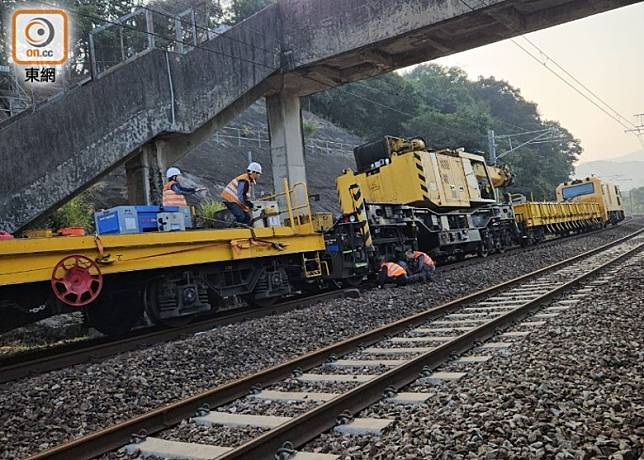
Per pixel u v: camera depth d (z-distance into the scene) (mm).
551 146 81062
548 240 29891
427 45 17000
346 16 15977
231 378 6512
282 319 9070
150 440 4539
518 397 4531
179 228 9484
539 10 16078
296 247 11547
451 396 4832
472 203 19422
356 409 4836
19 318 7930
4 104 18484
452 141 52219
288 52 16844
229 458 3738
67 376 6410
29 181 11539
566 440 3648
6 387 6391
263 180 30375
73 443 4234
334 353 6891
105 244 7957
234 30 15656
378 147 17000
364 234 13172
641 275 10797
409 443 3904
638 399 4309
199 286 9719
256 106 42719
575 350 5891
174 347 7383
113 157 12852
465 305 9852
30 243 7148
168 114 13914
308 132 39906
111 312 9141
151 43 13922
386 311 9781
